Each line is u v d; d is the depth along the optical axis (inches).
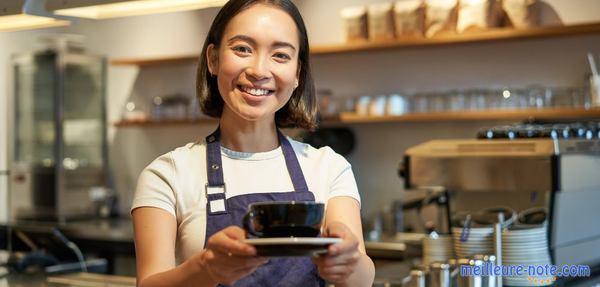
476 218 124.2
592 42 180.4
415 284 110.3
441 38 187.2
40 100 258.8
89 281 136.7
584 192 136.3
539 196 131.4
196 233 69.3
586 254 137.3
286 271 69.6
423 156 140.6
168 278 60.9
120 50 259.6
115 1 116.9
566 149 129.7
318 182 72.6
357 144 216.1
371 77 212.8
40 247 165.3
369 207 214.2
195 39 243.9
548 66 186.5
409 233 203.5
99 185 262.2
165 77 250.8
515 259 119.5
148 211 68.9
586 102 172.2
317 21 218.1
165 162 71.3
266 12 67.9
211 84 74.5
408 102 197.0
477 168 134.3
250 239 54.0
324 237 59.1
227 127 72.8
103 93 263.3
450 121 201.3
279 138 74.5
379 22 195.9
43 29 278.8
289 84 68.9
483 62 195.5
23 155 264.7
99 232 224.4
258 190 71.1
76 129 256.2
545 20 185.2
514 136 137.6
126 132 260.4
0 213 216.4
